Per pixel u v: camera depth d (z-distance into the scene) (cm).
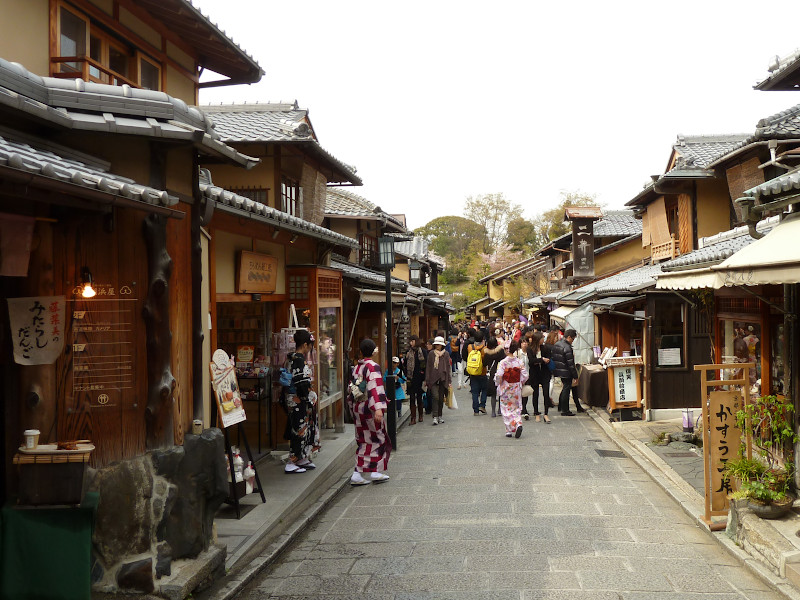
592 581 550
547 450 1151
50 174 337
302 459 939
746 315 853
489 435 1338
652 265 2222
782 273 511
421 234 7850
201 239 616
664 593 521
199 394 563
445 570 587
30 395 458
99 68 729
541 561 602
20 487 438
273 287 1024
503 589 537
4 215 414
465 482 927
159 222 505
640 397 1398
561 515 750
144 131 465
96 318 477
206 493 550
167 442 511
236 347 1112
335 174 1563
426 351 1611
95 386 475
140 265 497
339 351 1296
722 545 632
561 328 2328
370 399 935
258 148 1277
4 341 458
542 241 6444
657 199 1978
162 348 505
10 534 436
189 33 906
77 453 438
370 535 704
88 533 445
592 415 1548
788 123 1113
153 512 494
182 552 522
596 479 927
